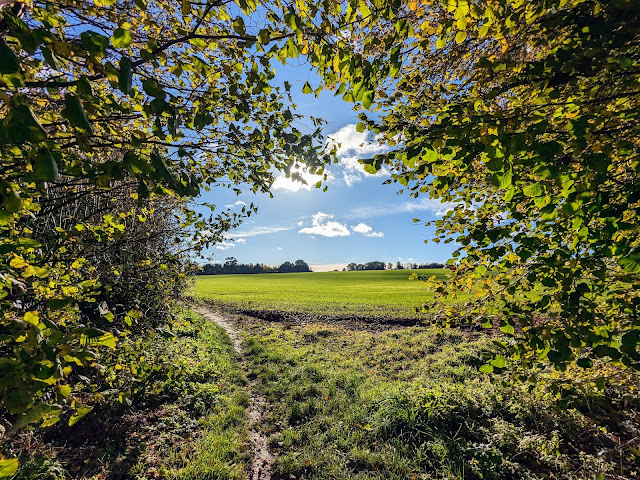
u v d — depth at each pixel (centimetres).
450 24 229
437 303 404
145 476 429
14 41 154
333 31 214
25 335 127
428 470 461
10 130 95
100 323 394
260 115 312
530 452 475
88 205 388
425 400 594
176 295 755
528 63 234
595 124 190
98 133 238
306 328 1446
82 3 185
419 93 368
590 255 249
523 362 294
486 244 275
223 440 514
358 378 788
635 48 218
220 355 956
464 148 192
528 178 246
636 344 193
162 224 625
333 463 475
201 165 334
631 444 428
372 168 225
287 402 677
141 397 580
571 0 227
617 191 239
